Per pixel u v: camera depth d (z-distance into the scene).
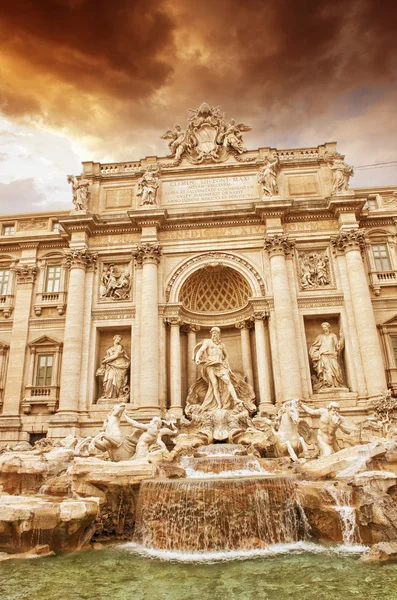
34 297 32.59
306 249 30.53
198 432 24.80
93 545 15.73
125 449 22.55
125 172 33.47
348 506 14.98
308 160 32.31
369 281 30.58
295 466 19.09
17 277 33.03
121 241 31.42
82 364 28.44
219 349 28.00
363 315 27.48
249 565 12.99
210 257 30.50
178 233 31.17
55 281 33.19
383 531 14.06
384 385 26.02
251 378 29.33
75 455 21.67
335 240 30.06
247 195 31.94
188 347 30.70
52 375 30.19
